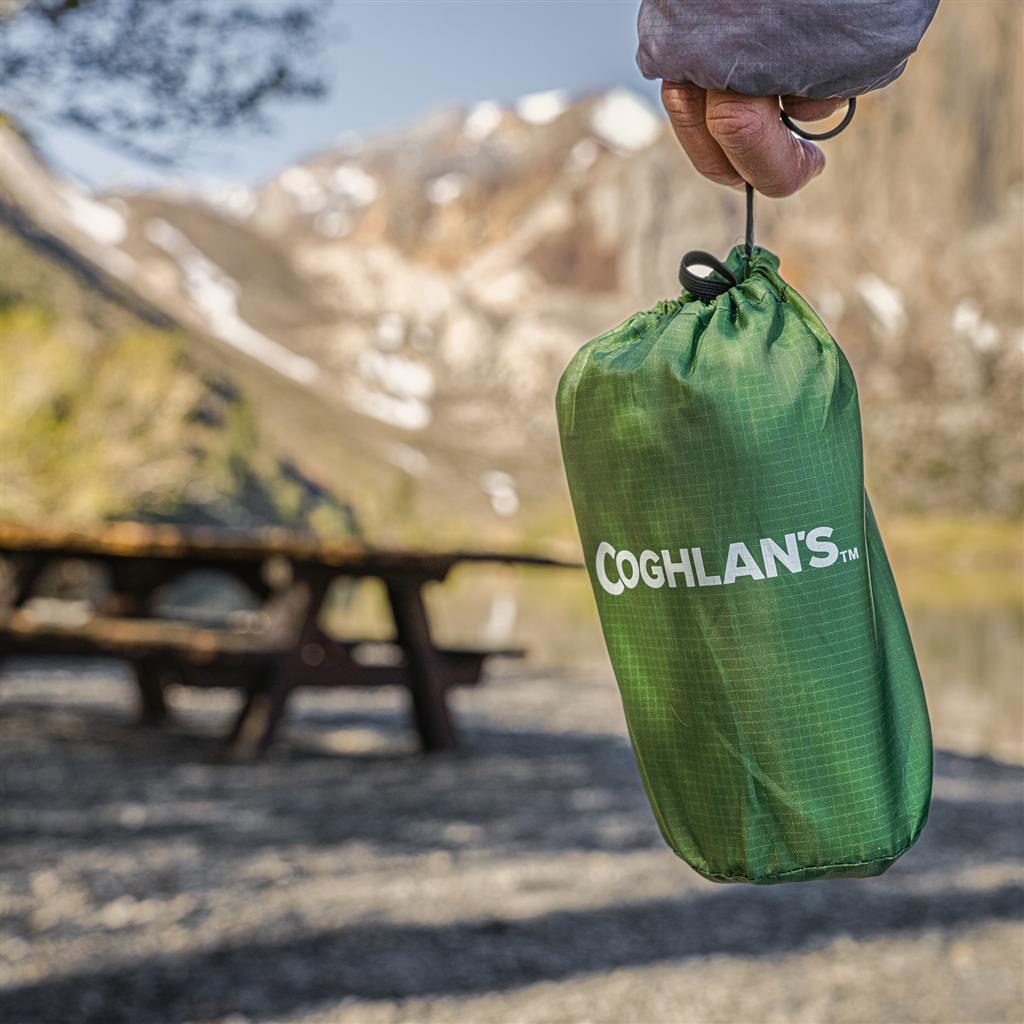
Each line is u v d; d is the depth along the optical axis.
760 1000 3.63
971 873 5.51
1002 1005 3.64
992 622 45.91
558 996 3.60
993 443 196.00
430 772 7.62
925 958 4.11
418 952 3.94
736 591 1.33
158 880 4.68
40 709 9.88
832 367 1.37
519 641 28.45
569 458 1.46
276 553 7.75
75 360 22.45
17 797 6.18
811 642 1.33
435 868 5.11
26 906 4.26
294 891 4.62
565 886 4.89
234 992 3.51
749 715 1.34
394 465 178.38
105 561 9.20
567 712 11.99
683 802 1.41
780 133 1.30
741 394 1.33
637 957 3.97
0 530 7.80
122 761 7.48
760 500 1.33
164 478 23.27
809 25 1.19
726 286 1.44
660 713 1.40
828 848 1.34
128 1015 3.31
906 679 1.43
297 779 7.12
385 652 16.78
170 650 7.60
